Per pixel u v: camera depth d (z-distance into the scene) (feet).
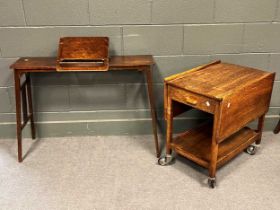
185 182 6.58
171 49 7.55
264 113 7.09
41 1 6.93
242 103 6.12
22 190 6.39
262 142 7.95
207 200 6.08
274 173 6.79
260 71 6.90
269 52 7.72
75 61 6.62
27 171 6.97
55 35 7.27
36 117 8.14
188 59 7.69
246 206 5.91
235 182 6.54
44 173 6.89
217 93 5.72
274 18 7.34
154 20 7.23
